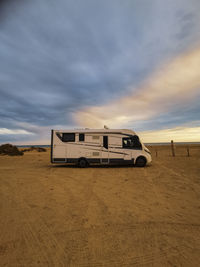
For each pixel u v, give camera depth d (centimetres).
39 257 248
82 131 1210
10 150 2520
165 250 261
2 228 333
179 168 1049
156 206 443
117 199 502
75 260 241
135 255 250
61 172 995
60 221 361
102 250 262
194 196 522
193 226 337
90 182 729
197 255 250
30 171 1036
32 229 328
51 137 1214
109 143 1201
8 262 236
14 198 520
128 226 337
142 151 1198
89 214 396
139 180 749
